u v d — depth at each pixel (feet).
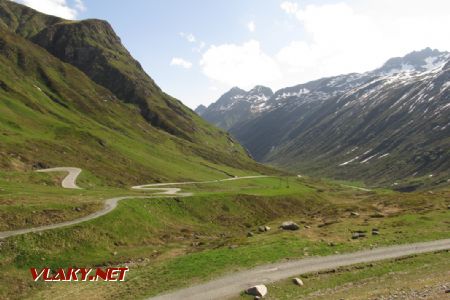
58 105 627.05
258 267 132.67
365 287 112.98
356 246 155.02
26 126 436.76
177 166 565.12
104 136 546.67
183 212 271.08
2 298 131.34
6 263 149.07
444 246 153.38
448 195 289.94
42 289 140.56
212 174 600.80
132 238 204.85
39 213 188.75
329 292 111.45
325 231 184.85
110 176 378.94
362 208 269.64
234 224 285.84
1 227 169.17
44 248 164.96
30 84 636.89
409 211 235.81
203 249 188.65
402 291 102.78
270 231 201.67
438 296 92.79
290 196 390.63
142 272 139.64
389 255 143.54
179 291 115.65
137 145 593.42
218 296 110.83
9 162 304.91
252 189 444.14
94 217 200.34
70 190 268.62
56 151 387.34
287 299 107.14
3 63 648.38
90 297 121.08
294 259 140.15
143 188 361.51
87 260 169.17
